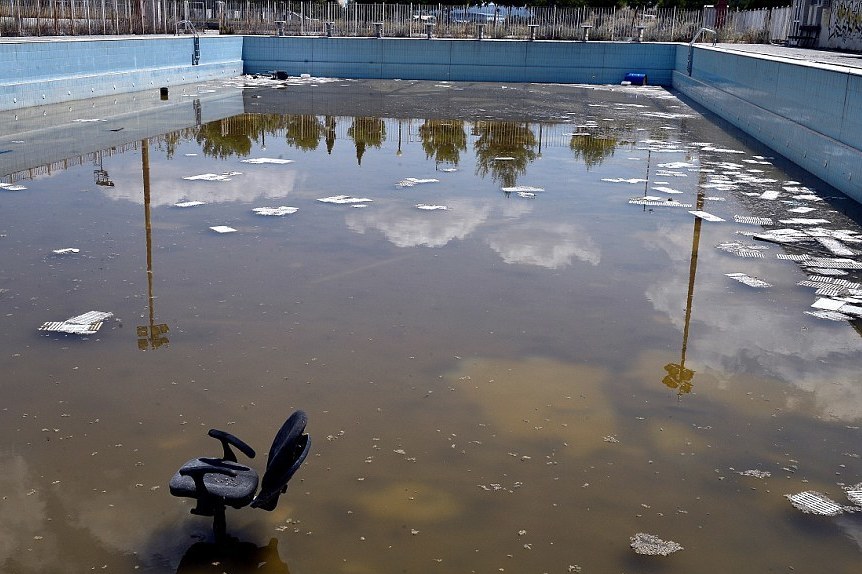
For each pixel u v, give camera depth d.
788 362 4.60
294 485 3.30
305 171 10.05
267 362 4.43
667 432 3.80
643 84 24.50
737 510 3.21
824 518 3.16
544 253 6.64
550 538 2.99
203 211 7.78
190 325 4.91
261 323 4.98
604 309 5.37
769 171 10.77
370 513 3.12
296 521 3.06
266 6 27.66
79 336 4.69
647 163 11.19
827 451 3.67
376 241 6.88
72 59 16.59
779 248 6.95
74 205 7.85
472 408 3.98
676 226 7.63
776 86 12.77
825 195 9.22
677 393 4.20
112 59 18.16
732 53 16.50
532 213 8.05
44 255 6.20
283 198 8.47
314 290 5.59
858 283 6.02
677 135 14.10
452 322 5.07
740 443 3.72
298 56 25.39
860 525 3.13
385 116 15.75
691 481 3.40
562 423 3.86
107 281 5.66
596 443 3.69
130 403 3.93
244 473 2.87
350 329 4.92
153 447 3.54
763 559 2.91
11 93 14.61
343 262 6.25
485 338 4.83
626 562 2.87
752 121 14.28
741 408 4.05
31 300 5.24
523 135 13.66
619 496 3.28
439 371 4.38
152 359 4.43
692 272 6.21
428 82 24.36
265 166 10.30
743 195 9.13
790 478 3.45
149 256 6.27
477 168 10.56
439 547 2.92
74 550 2.86
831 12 22.50
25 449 3.51
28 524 3.01
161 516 3.07
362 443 3.63
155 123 13.85
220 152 11.27
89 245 6.51
